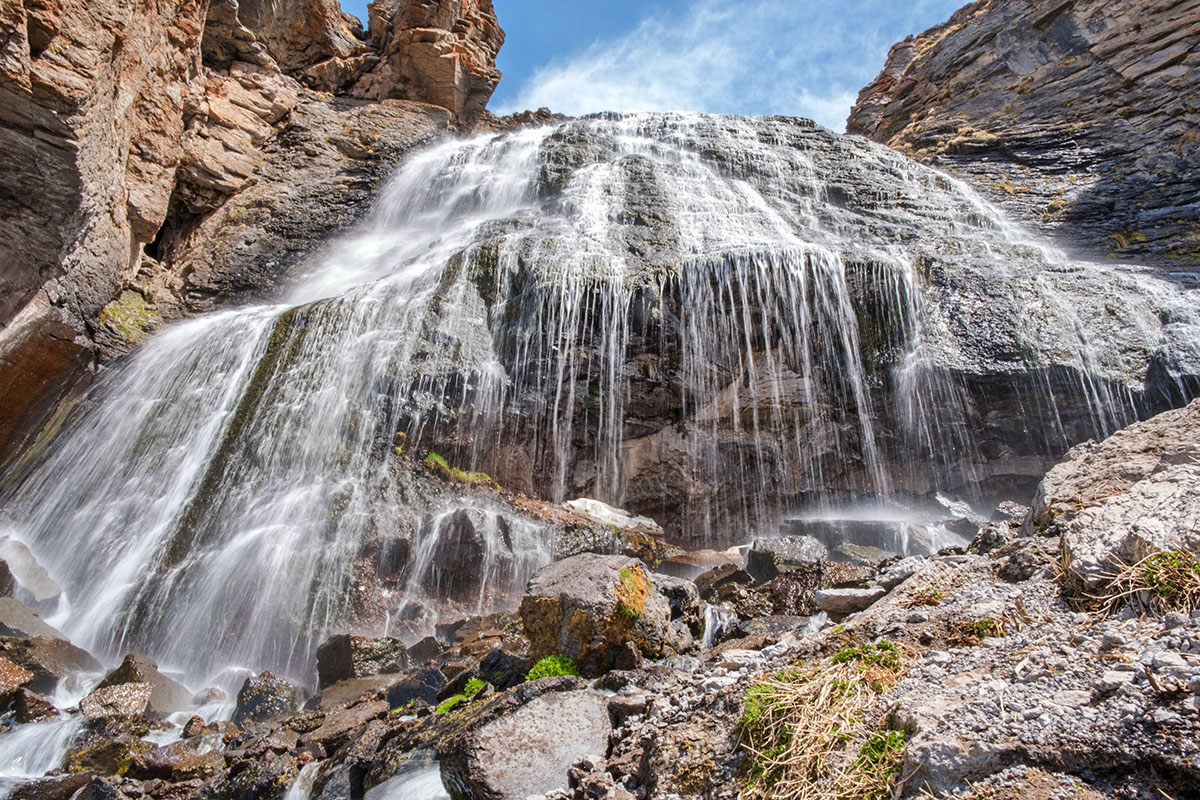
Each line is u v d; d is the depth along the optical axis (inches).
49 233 462.9
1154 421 190.2
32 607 356.5
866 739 108.9
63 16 407.5
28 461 466.0
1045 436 440.5
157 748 232.7
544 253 494.9
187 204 708.7
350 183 802.8
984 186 793.6
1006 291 481.1
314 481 390.3
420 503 384.5
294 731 229.0
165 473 426.9
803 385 465.1
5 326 466.0
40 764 236.1
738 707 128.7
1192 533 122.2
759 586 254.1
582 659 189.5
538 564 376.2
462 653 273.9
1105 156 799.1
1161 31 848.3
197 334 503.8
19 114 402.0
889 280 476.4
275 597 346.9
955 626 135.2
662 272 475.2
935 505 450.9
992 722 97.7
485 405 428.1
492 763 140.3
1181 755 84.9
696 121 839.1
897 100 1154.0
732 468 458.3
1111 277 502.0
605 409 446.9
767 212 653.9
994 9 1073.5
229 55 824.3
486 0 1047.6
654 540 405.7
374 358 431.8
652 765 126.7
